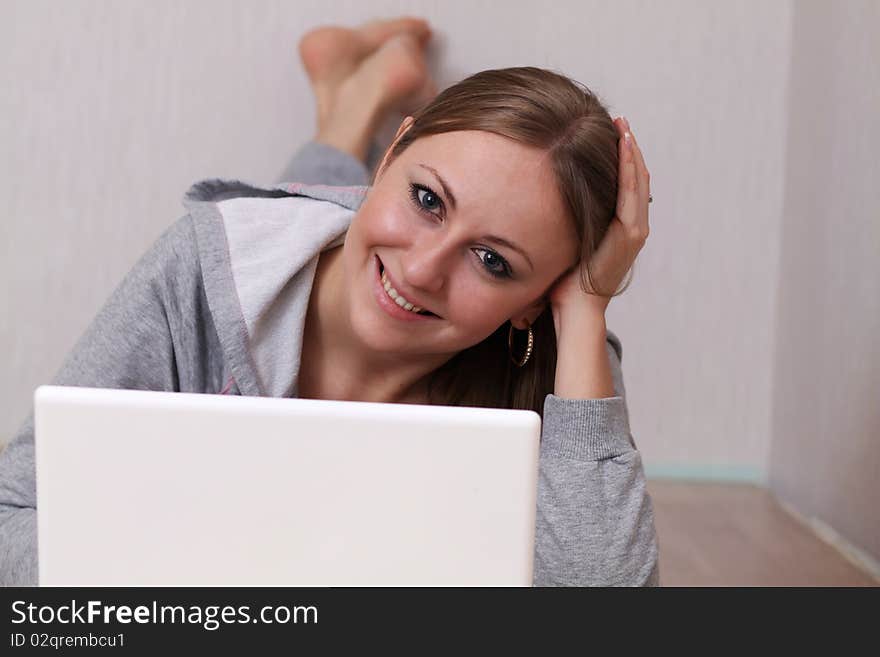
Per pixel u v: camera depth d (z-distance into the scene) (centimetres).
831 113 214
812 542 204
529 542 57
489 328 117
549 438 118
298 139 232
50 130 225
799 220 230
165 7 225
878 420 188
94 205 228
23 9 221
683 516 217
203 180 139
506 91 110
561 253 115
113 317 125
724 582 176
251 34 228
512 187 107
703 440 246
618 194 120
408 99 221
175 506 57
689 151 236
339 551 57
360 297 117
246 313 121
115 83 225
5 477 115
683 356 242
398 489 56
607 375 121
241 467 56
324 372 132
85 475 56
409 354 124
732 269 240
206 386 130
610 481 116
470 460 56
